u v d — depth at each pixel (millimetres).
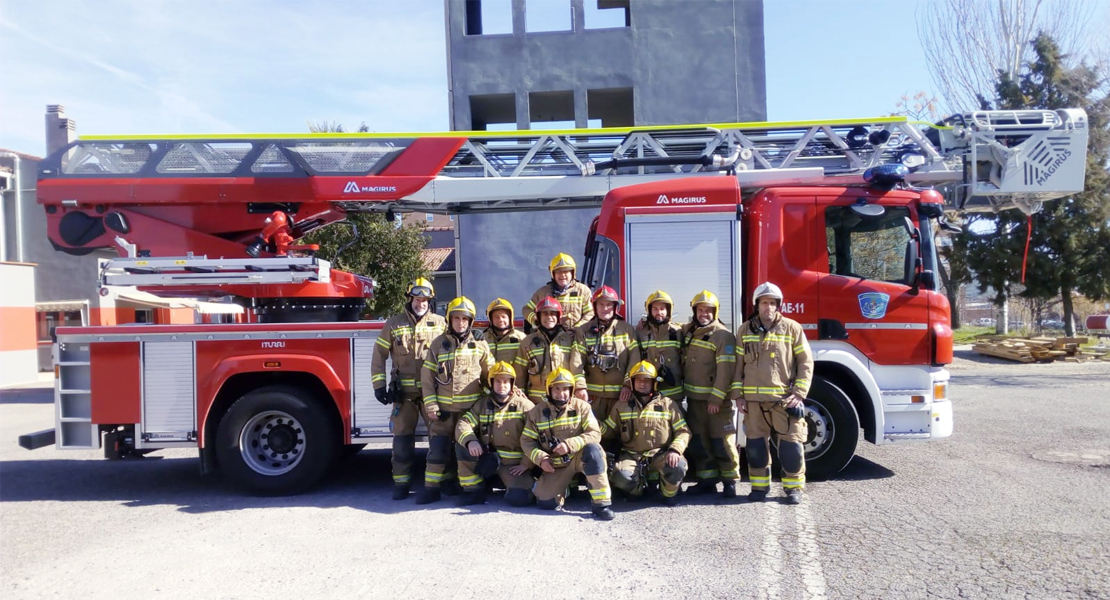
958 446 8367
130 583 4590
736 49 18734
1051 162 7879
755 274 6984
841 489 6543
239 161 7957
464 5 19203
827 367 7023
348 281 8031
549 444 5984
